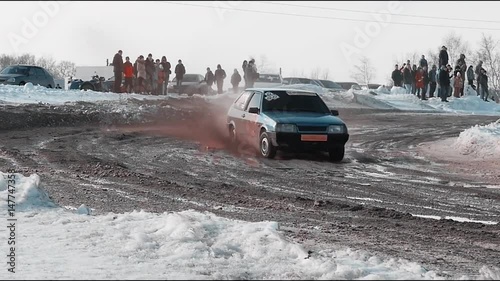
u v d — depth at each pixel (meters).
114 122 25.69
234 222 7.98
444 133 26.59
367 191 12.59
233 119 19.25
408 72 46.69
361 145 22.09
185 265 6.22
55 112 25.19
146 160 16.09
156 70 36.03
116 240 7.20
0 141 19.11
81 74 48.00
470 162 17.67
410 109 41.03
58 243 7.08
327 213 10.09
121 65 34.12
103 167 14.21
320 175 14.59
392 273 6.06
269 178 13.83
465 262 7.28
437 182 14.07
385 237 8.46
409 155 19.39
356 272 5.97
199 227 7.42
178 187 12.04
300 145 16.69
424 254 7.59
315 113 17.92
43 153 16.38
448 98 44.62
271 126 16.92
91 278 5.74
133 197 11.05
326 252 7.04
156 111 27.72
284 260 6.47
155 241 7.08
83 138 20.48
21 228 7.81
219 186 12.40
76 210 9.18
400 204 11.29
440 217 10.23
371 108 39.69
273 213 9.98
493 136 20.00
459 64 45.84
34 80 35.84
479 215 10.46
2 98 27.80
